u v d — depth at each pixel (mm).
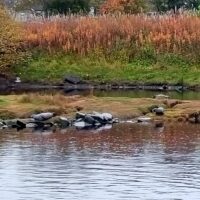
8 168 49156
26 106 73938
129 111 73500
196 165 50094
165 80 105938
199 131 64688
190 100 82688
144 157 52719
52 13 136750
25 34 115000
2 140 59844
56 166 49781
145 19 117188
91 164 50438
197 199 42000
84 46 114188
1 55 110125
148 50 112438
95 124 69750
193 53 111688
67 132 64688
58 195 42719
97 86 106562
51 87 106438
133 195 42719
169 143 58188
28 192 43375
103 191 43594
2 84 108000
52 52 113875
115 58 112250
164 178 46562
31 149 55688
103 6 140625
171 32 114438
